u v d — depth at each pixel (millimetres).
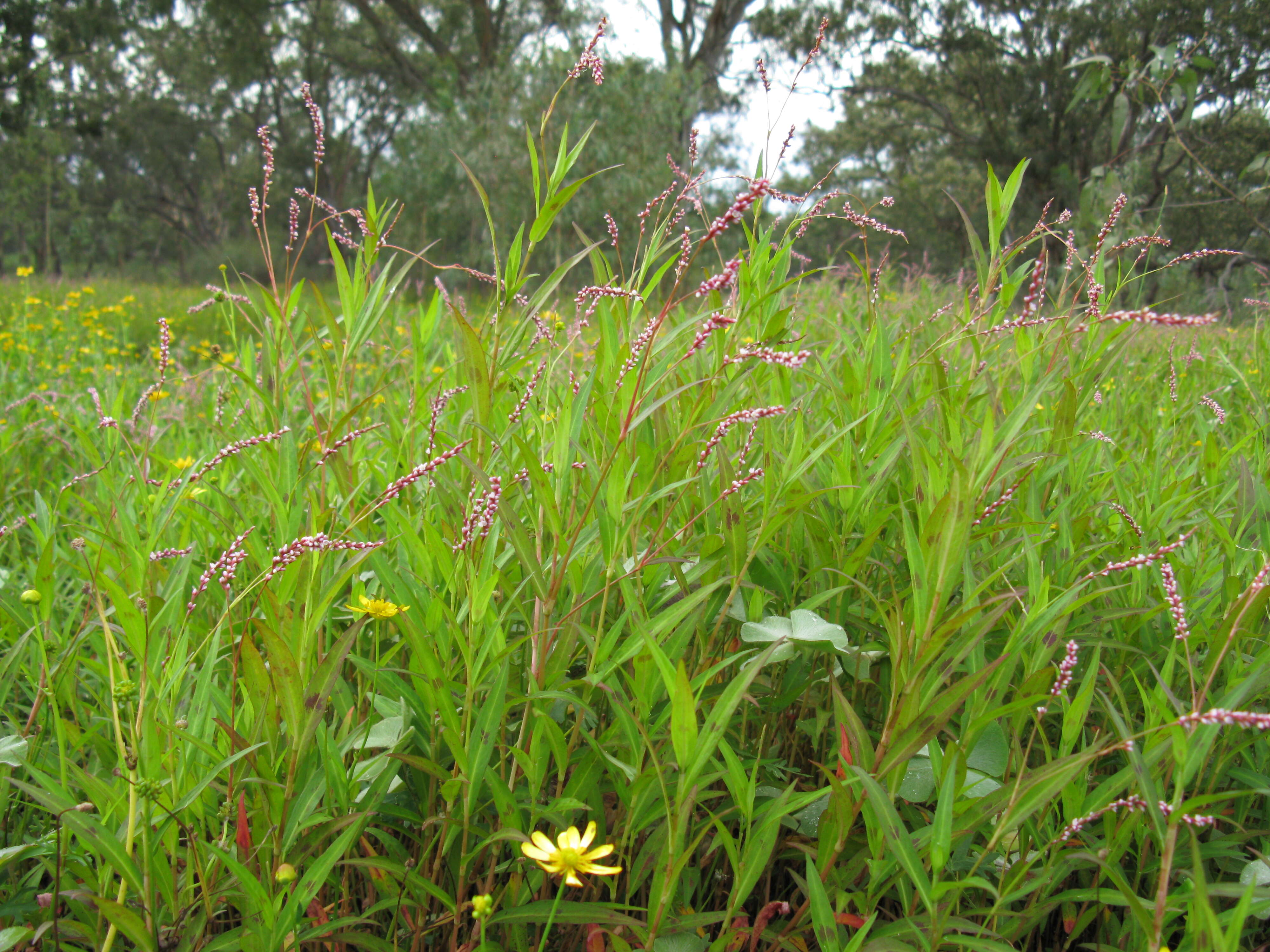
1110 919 435
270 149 559
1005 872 391
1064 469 618
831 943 373
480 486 420
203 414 956
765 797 464
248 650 372
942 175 8469
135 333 2678
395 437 615
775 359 391
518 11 7094
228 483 708
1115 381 936
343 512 546
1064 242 624
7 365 1508
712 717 359
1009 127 6910
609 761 400
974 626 392
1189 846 425
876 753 399
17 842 457
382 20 8445
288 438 557
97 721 501
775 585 524
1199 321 329
